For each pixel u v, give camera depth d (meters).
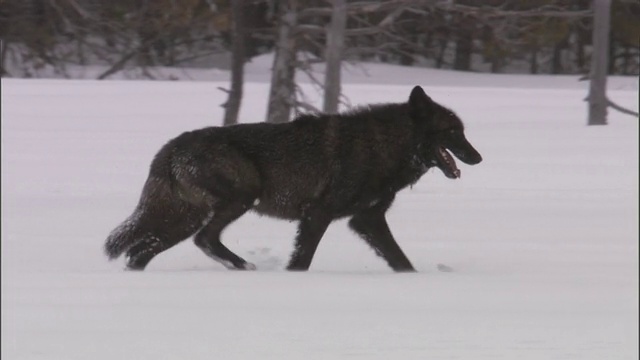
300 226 22.80
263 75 107.31
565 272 21.86
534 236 27.66
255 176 22.61
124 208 33.31
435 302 18.05
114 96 78.50
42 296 18.30
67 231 28.17
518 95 85.56
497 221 30.50
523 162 46.41
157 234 22.67
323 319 16.61
